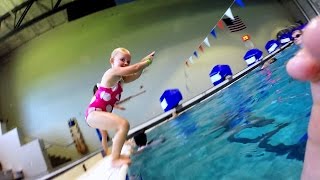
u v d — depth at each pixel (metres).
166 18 9.59
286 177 1.24
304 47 0.45
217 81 6.73
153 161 2.44
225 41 9.98
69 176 3.90
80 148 7.91
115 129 2.17
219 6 10.41
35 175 6.54
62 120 8.27
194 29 9.73
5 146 6.86
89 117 2.28
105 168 2.17
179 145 2.76
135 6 9.51
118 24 9.22
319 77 0.46
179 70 9.03
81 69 8.70
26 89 8.71
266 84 4.11
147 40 9.18
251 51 8.02
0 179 6.16
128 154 2.32
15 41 8.96
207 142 2.43
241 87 5.12
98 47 8.93
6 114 8.56
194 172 1.81
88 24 9.15
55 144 8.06
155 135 4.12
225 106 3.99
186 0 10.05
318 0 10.91
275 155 1.56
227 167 1.68
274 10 11.98
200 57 9.38
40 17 8.44
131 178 1.92
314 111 0.52
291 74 0.47
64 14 8.95
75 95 8.47
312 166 0.54
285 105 2.46
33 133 8.27
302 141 1.57
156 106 8.48
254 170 1.48
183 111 5.70
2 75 8.98
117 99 2.45
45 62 8.84
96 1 9.14
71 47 8.92
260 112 2.62
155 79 8.74
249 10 11.18
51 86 8.59
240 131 2.33
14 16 8.30
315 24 0.43
